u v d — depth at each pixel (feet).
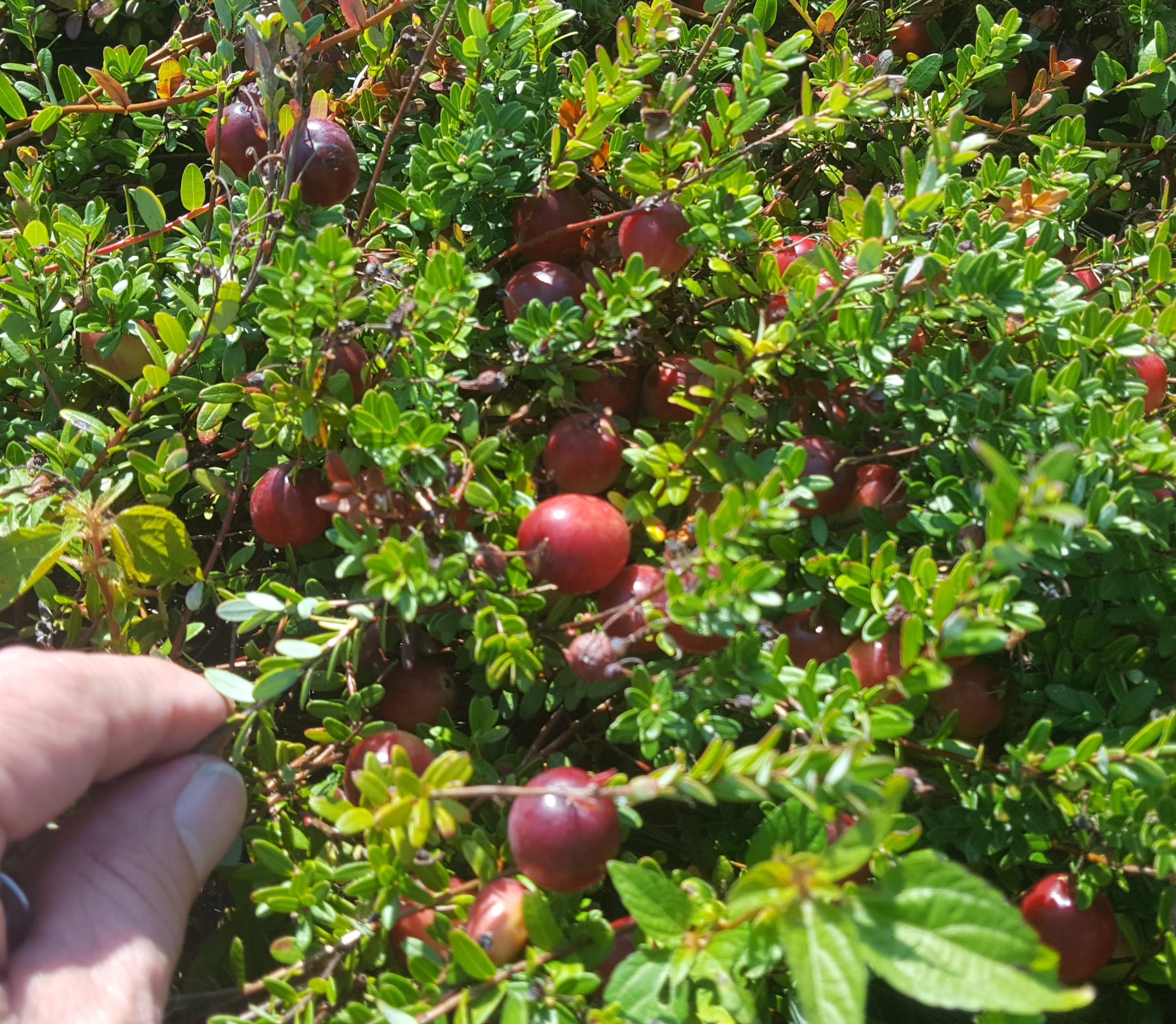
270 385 0.62
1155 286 0.69
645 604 0.58
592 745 0.70
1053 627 0.67
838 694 0.52
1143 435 0.60
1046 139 0.79
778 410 0.67
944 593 0.51
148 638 0.69
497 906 0.54
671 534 0.62
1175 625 0.64
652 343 0.72
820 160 0.90
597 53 0.69
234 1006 0.60
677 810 0.69
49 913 0.52
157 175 0.90
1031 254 0.63
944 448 0.66
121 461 0.73
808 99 0.64
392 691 0.65
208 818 0.56
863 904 0.45
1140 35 0.97
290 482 0.65
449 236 0.75
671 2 0.85
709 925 0.49
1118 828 0.55
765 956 0.48
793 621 0.63
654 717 0.55
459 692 0.73
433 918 0.56
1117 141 0.95
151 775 0.57
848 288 0.58
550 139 0.74
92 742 0.53
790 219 0.85
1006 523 0.42
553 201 0.71
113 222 0.90
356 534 0.57
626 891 0.49
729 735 0.56
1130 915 0.63
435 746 0.63
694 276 0.75
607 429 0.64
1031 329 0.67
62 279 0.73
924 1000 0.42
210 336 0.68
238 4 0.75
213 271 0.68
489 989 0.52
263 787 0.64
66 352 0.76
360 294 0.67
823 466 0.63
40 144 0.91
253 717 0.60
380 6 0.80
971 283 0.60
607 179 0.76
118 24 1.03
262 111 0.73
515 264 0.76
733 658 0.54
